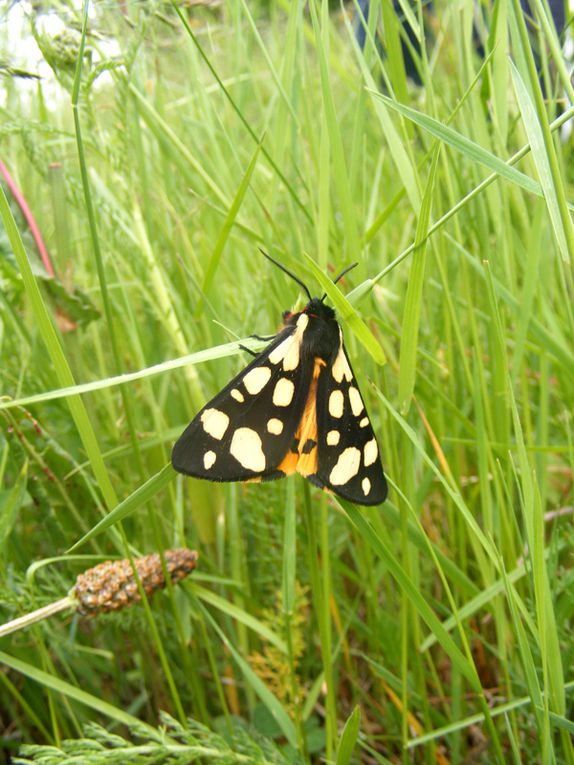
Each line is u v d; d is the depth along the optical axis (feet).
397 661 0.48
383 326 0.44
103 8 0.41
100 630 0.52
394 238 0.65
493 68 0.44
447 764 0.48
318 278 0.31
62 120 0.65
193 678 0.46
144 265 0.51
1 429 0.45
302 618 0.48
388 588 0.51
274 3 0.67
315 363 0.37
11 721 0.54
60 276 0.49
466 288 0.47
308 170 0.51
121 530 0.37
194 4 0.43
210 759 0.46
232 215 0.42
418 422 0.54
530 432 0.49
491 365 0.52
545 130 0.29
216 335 0.51
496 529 0.46
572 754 0.36
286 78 0.47
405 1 0.43
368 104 0.63
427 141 0.52
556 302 0.53
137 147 0.53
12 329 0.56
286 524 0.40
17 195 0.47
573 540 0.44
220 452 0.34
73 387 0.30
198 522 0.53
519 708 0.43
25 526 0.55
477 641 0.52
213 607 0.54
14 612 0.44
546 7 0.43
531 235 0.42
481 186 0.32
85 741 0.34
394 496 0.52
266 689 0.43
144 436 0.55
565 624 0.41
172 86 0.70
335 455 0.36
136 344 0.53
